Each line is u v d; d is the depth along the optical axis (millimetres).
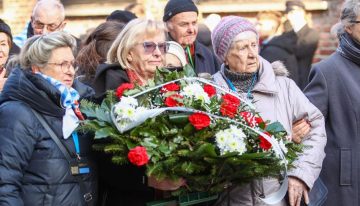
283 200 7039
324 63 8086
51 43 6348
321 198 7434
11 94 6309
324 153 7258
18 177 6152
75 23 15664
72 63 6461
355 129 7848
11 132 6164
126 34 6742
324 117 7930
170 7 8773
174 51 7969
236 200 6805
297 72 12695
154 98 6367
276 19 13148
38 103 6258
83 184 6340
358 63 7992
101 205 6797
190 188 6363
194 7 8805
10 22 15812
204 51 8930
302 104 7195
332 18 15078
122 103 6102
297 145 6598
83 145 6395
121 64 6746
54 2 9336
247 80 7078
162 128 6113
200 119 6086
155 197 6617
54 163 6238
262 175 6336
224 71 7152
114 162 6188
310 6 15062
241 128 6242
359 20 7844
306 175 7008
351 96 7887
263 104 7039
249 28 7023
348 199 7848
